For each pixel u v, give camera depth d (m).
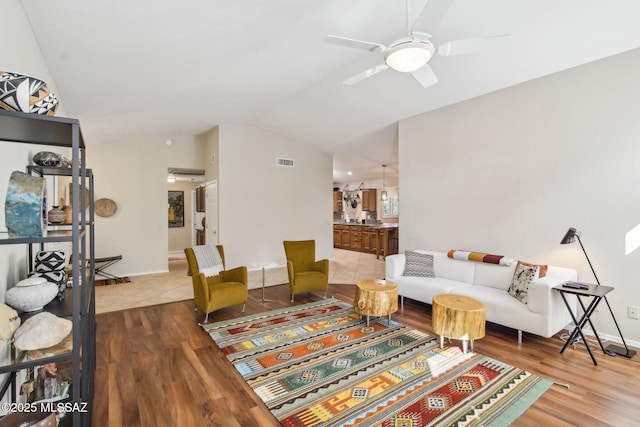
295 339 3.30
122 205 6.13
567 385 2.41
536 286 3.01
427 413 2.12
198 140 6.96
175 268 6.98
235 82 3.99
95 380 2.51
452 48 2.25
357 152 7.16
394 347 3.10
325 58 3.64
